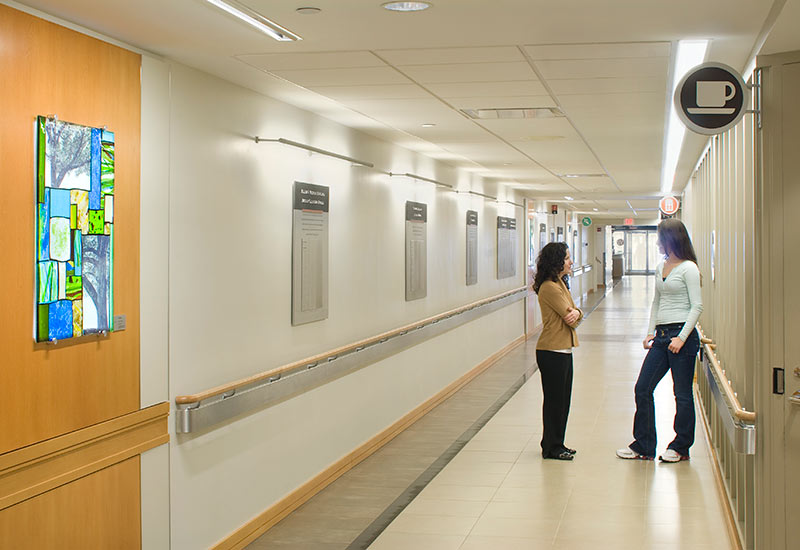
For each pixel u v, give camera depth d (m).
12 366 3.08
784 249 3.73
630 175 11.66
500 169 10.94
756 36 3.79
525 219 16.72
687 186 13.38
